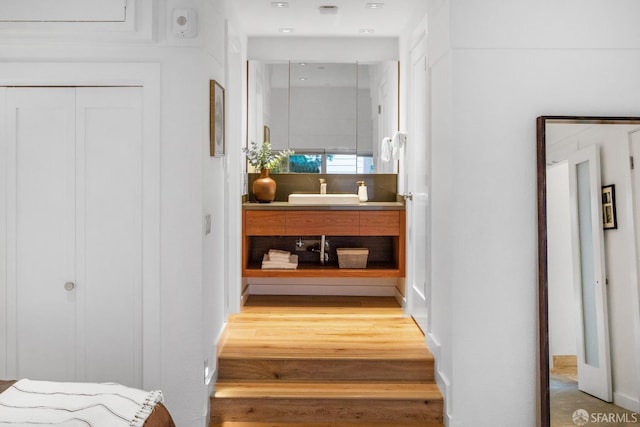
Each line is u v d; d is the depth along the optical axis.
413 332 4.01
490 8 2.99
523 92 3.02
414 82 4.31
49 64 3.02
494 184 3.02
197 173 3.02
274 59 5.09
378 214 4.71
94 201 3.07
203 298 3.05
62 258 3.09
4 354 3.12
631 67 3.02
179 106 3.01
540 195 2.97
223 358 3.43
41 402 1.89
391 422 3.20
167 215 3.03
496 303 3.04
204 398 3.07
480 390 3.04
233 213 4.54
